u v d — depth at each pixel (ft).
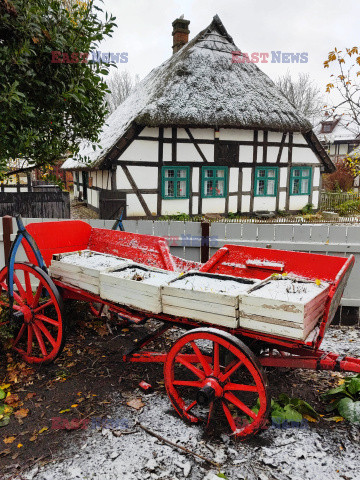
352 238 14.56
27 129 10.26
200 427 8.79
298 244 14.84
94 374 11.14
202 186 48.39
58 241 13.58
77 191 69.67
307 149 54.75
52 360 11.19
